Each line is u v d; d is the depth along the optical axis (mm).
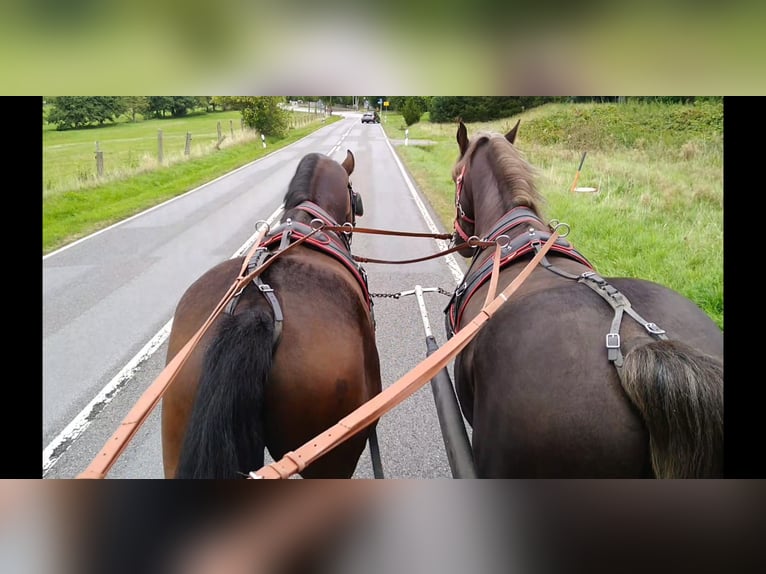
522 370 1588
